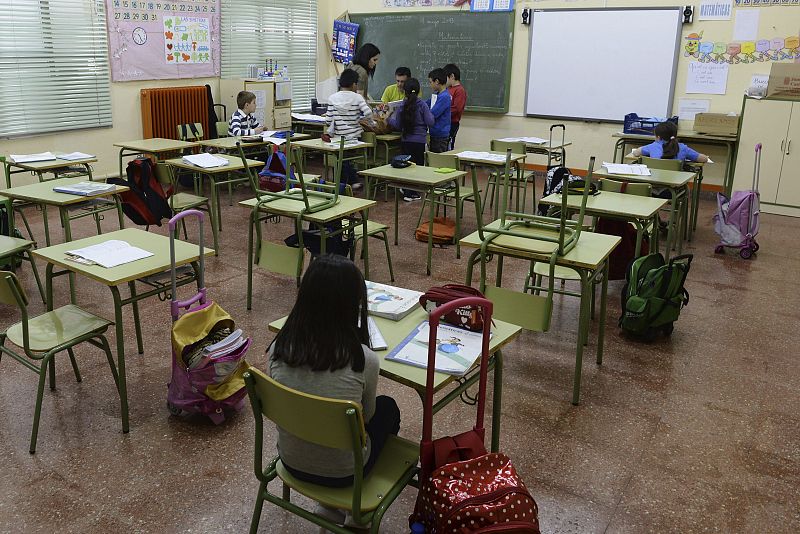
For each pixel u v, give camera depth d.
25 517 2.14
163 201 4.36
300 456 1.74
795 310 4.05
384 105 7.02
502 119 8.31
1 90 5.91
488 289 2.92
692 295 4.27
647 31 7.16
